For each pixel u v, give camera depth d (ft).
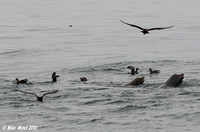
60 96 70.69
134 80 77.87
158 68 93.61
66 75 90.33
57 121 58.54
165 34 133.49
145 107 63.10
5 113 62.34
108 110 62.44
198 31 134.51
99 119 58.80
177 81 75.77
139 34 135.33
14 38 132.46
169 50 113.09
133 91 71.92
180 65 95.66
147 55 108.17
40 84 80.43
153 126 55.67
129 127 55.57
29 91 74.59
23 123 58.08
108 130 54.80
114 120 58.18
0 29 146.20
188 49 112.98
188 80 79.25
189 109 61.41
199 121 56.80
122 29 142.72
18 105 66.03
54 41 127.44
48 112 62.28
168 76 85.15
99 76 87.86
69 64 101.40
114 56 108.37
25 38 132.26
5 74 93.45
